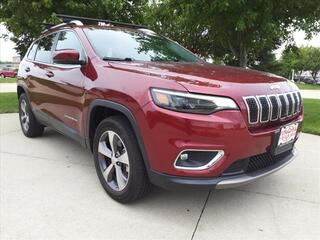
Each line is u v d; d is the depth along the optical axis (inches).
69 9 344.5
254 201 140.3
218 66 154.1
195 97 109.1
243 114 111.9
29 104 213.8
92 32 161.9
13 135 234.5
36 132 223.1
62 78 163.9
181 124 108.6
